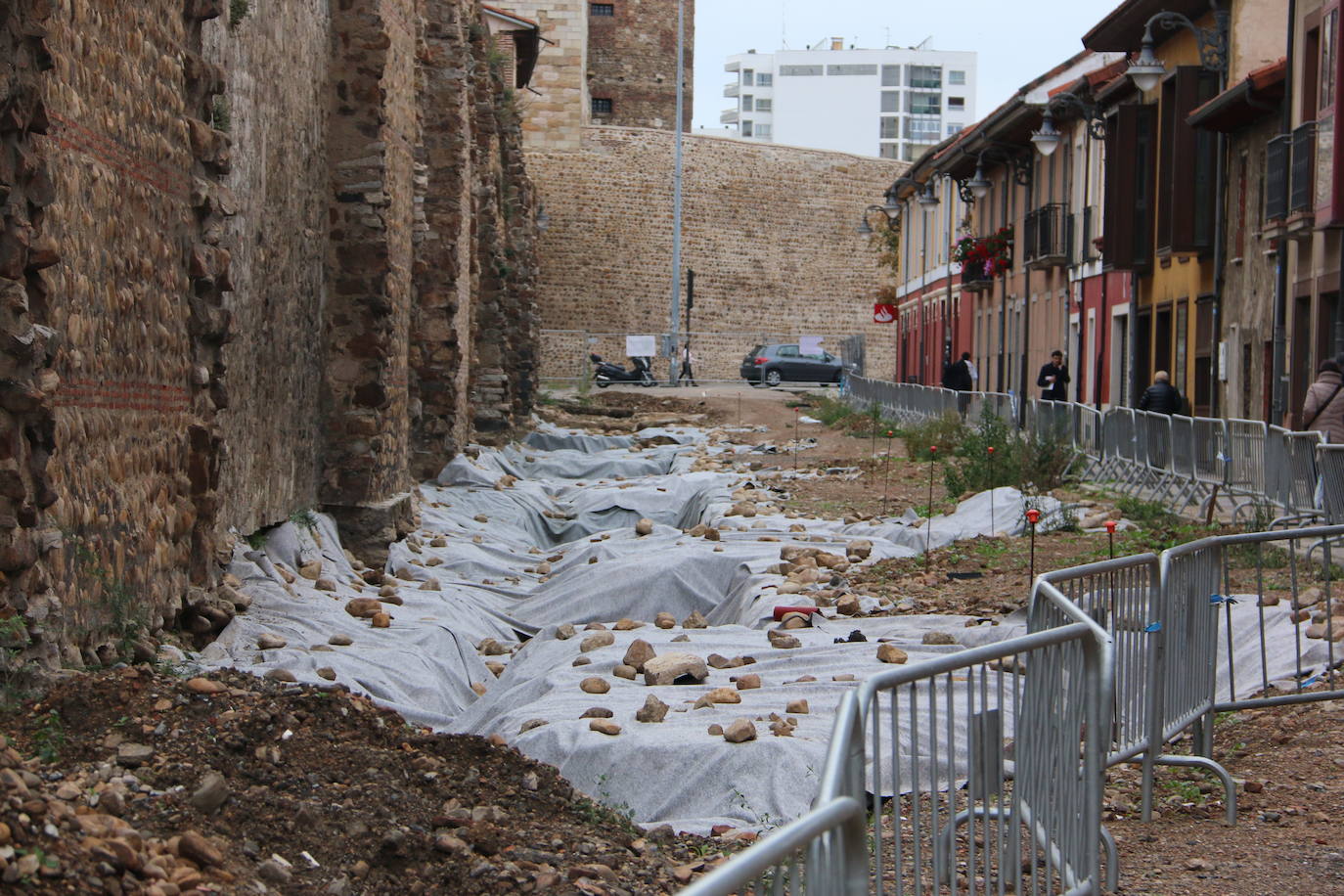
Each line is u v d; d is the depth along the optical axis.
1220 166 27.44
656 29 83.00
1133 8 30.14
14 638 7.39
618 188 69.94
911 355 63.16
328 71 15.68
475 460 24.05
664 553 15.37
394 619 12.61
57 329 8.20
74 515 8.44
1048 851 5.85
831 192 73.94
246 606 11.57
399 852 6.12
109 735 6.75
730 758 8.05
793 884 3.56
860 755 4.43
